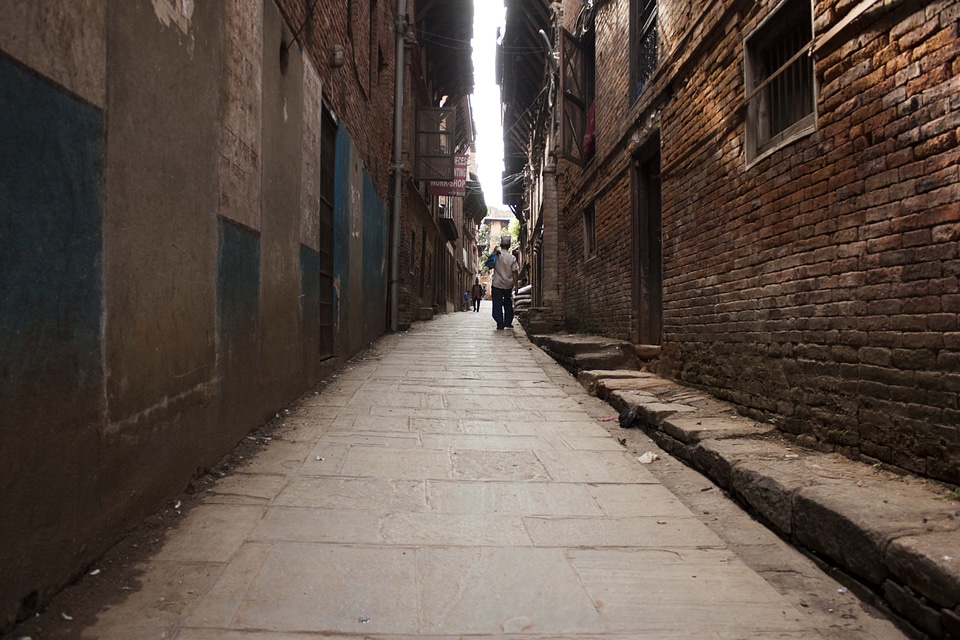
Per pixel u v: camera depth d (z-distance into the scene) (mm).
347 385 6668
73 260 2301
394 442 4637
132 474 2822
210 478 3652
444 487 3740
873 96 3375
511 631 2244
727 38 5199
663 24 6723
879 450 3344
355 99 8914
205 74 3541
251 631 2182
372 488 3668
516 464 4227
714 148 5469
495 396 6418
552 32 14766
